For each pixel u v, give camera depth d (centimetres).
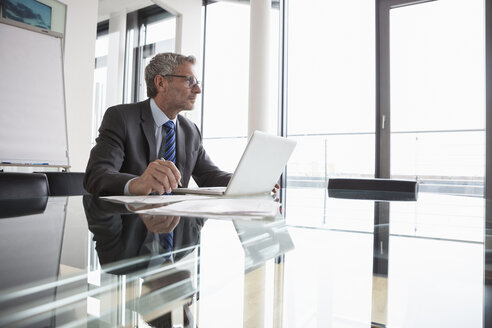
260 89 327
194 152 129
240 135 462
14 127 228
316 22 400
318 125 465
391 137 308
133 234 29
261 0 328
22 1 242
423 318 12
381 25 315
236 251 23
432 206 71
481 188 320
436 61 308
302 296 15
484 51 275
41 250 22
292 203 71
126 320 11
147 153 113
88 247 23
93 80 289
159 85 122
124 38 368
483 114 283
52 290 14
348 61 393
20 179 78
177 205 54
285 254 23
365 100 322
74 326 10
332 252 25
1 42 226
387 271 20
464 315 13
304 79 405
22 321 10
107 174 86
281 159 88
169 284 16
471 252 26
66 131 256
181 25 368
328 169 467
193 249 24
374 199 87
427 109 316
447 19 301
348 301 14
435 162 318
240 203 59
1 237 26
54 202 60
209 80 422
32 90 239
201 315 12
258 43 328
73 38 275
